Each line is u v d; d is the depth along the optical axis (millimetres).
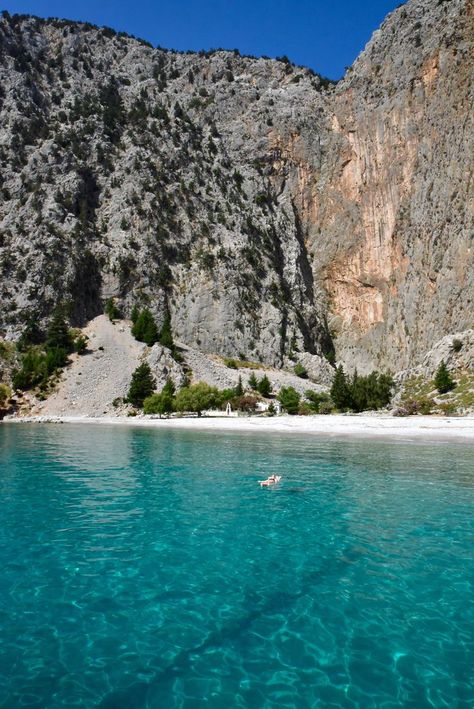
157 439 50219
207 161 166000
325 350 143125
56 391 96125
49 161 144625
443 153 115375
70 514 19766
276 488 24719
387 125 138625
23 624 10969
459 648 10117
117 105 180000
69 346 111125
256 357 129625
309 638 10492
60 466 32062
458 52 116938
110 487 25156
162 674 9242
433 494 23250
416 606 11875
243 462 33469
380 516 19469
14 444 45625
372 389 83812
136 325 117125
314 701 8484
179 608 11766
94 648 10070
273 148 169500
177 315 133000
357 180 148750
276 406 90312
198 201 152375
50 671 9289
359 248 144500
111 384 98438
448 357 81562
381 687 8898
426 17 133125
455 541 16391
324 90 180250
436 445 42375
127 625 10984
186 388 88438
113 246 136125
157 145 161625
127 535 17047
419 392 78438
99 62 199375
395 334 125875
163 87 195750
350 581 13273
